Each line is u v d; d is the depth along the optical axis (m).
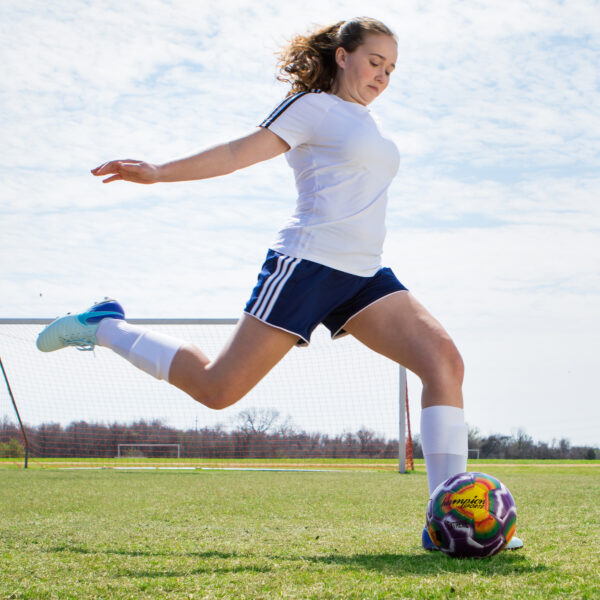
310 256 3.01
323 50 3.24
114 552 2.88
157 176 2.82
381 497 6.19
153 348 3.17
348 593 2.02
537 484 8.24
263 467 13.77
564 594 1.99
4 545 3.09
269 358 3.03
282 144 3.07
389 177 3.19
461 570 2.38
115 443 13.53
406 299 3.15
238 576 2.31
